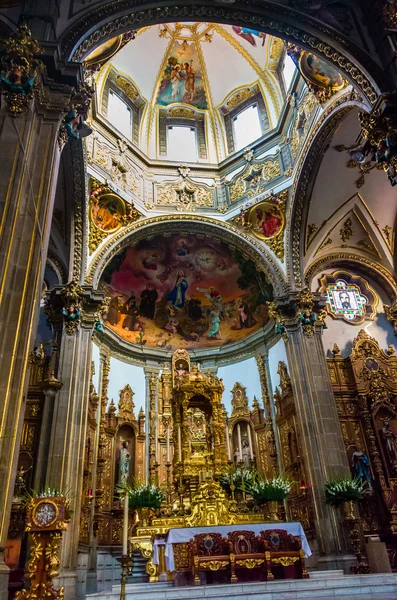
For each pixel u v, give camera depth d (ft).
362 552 42.11
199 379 54.24
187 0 34.71
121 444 56.54
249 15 36.06
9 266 21.56
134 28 35.04
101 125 57.72
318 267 60.29
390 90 32.91
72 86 28.40
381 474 47.21
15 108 24.94
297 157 55.42
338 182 54.80
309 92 52.13
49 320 50.19
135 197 59.52
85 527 45.85
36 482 41.45
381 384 52.37
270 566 30.45
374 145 32.76
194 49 68.23
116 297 62.44
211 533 31.53
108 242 55.62
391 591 28.14
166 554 31.40
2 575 16.99
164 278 66.28
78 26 31.30
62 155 47.14
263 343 62.95
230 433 60.49
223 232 60.59
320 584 28.96
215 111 70.85
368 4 36.17
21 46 25.85
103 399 55.62
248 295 64.95
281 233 57.98
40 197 24.21
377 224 59.82
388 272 61.82
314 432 47.88
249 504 45.98
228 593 26.94
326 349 56.44
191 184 64.13
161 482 57.21
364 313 60.08
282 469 54.49
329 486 43.01
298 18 35.73
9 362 19.92
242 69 68.59
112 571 48.93
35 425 45.65
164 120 70.38
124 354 62.28
